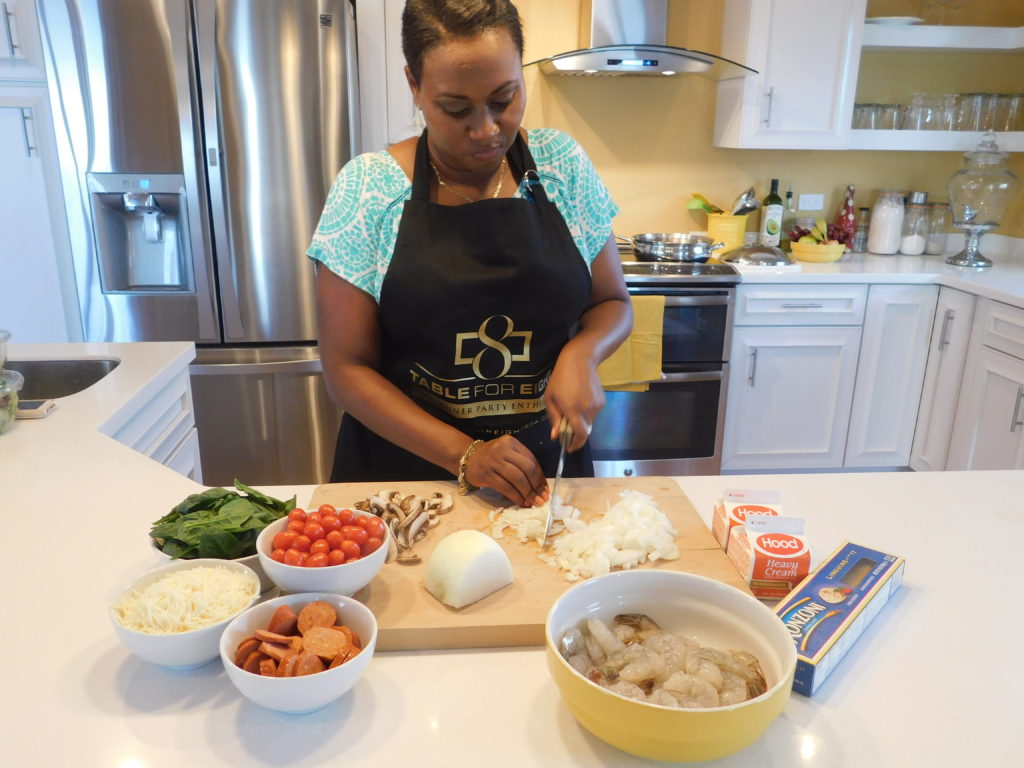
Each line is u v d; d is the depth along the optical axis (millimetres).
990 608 866
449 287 1150
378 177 1156
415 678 756
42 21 2414
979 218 2918
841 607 800
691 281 2680
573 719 706
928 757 658
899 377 2918
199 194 2559
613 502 1073
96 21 2410
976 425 2631
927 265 2979
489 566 842
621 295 1349
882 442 3006
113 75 2455
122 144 2518
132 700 709
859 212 3285
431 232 1153
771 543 905
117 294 2664
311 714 701
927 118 3012
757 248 2918
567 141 1246
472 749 667
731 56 2949
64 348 1767
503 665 780
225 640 686
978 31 2889
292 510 888
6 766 633
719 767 645
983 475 1213
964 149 2971
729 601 762
